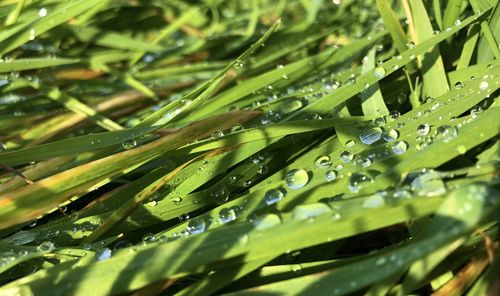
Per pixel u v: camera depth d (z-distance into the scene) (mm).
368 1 235
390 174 169
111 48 227
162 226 180
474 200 154
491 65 187
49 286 160
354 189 169
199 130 182
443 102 183
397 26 199
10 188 177
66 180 172
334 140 183
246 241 159
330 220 156
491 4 195
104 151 182
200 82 219
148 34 236
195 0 239
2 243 173
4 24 212
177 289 170
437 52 192
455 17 203
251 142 182
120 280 159
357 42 213
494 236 163
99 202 180
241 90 201
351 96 188
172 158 182
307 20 234
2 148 194
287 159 186
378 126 182
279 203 171
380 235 178
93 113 204
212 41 232
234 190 182
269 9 242
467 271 163
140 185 181
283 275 166
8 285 161
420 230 166
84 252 170
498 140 174
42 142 201
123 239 178
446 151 169
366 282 155
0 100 208
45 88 206
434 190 159
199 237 161
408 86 198
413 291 168
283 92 206
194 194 180
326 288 156
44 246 170
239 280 167
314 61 210
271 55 224
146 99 213
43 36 218
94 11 223
